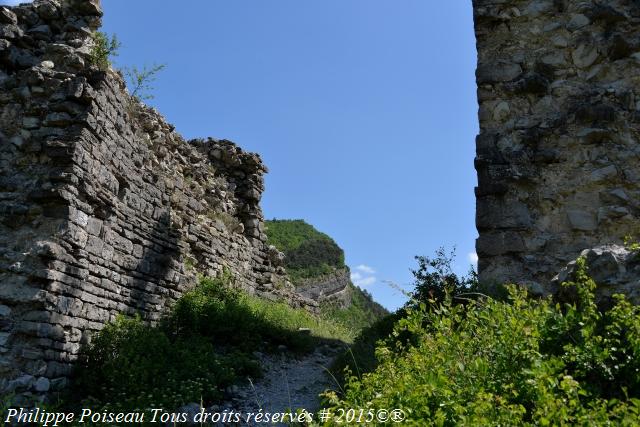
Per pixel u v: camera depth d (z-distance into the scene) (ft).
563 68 26.37
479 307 17.70
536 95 26.30
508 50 27.17
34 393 21.27
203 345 28.63
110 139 28.35
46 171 24.94
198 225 40.16
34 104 26.09
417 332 15.64
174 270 34.12
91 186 26.14
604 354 12.34
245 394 24.91
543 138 25.57
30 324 22.03
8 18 27.94
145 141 34.19
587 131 25.00
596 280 15.33
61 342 22.99
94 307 25.93
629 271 15.12
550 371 11.51
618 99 25.26
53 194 24.03
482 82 26.86
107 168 27.99
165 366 25.00
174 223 35.35
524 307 16.80
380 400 12.36
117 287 28.27
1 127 26.03
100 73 27.55
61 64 28.04
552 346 13.58
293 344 35.01
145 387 22.82
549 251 24.17
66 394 22.71
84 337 24.90
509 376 12.28
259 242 51.08
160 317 31.96
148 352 25.18
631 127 24.84
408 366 14.49
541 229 24.59
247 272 47.83
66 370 23.21
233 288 40.96
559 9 27.12
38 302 22.25
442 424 10.77
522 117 26.11
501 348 13.07
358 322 74.69
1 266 22.82
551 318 13.97
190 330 31.30
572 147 25.17
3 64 27.63
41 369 21.71
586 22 26.53
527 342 12.85
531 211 24.89
